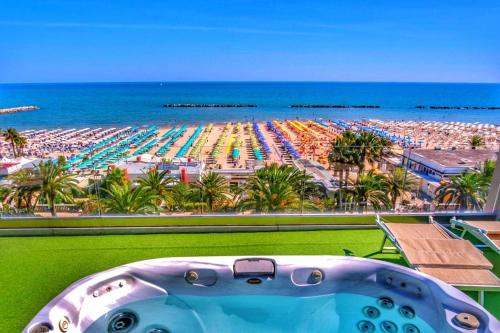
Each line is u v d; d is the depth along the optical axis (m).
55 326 2.55
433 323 2.87
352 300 3.37
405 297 3.21
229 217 4.94
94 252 4.33
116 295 3.22
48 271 3.83
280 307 3.42
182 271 3.47
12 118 50.66
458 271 3.19
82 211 4.91
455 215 5.11
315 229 5.09
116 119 50.16
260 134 33.41
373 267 3.44
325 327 3.16
